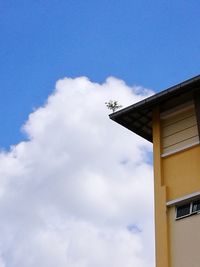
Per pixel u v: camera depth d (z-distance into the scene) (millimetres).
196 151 18547
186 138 19188
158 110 20484
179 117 19891
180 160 18812
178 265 16656
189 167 18406
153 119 20422
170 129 19906
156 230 17734
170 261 16875
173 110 20062
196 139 18844
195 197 17547
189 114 19625
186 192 17938
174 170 18750
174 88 19375
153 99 19922
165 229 17516
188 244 16859
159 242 17406
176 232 17359
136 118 20922
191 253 16609
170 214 17859
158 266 16953
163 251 17109
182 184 18219
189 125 19375
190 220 17281
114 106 20906
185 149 18891
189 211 17516
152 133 20719
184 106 19797
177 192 18172
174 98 20078
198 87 19297
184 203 17812
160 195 18359
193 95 19547
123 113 20422
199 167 18125
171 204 17984
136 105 20094
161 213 17953
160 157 19297
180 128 19594
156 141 19797
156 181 18797
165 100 20219
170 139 19656
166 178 18766
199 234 16812
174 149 19234
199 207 17375
